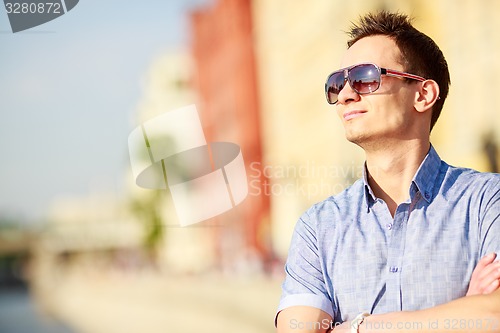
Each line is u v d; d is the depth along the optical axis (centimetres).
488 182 302
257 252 5703
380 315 291
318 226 314
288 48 5519
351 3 3666
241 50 6462
